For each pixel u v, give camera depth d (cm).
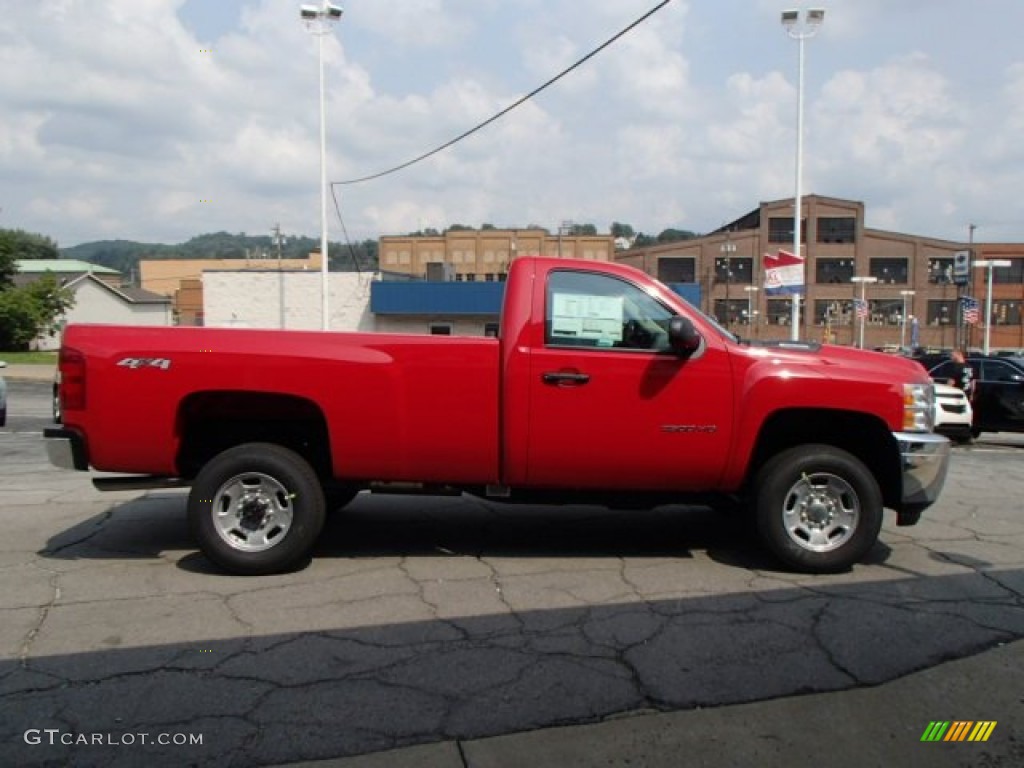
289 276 3853
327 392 523
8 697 354
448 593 497
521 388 522
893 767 310
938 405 1505
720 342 534
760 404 527
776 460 541
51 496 791
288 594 492
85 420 520
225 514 528
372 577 527
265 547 525
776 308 9100
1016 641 430
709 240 9206
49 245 13288
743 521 684
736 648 415
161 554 578
